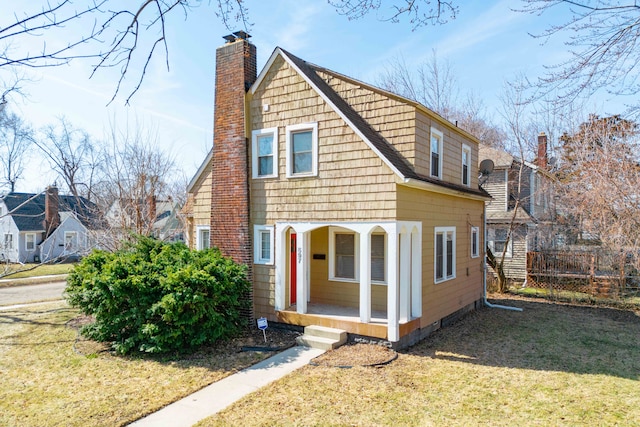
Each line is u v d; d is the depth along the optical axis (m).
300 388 7.16
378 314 10.67
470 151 14.33
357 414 6.22
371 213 9.46
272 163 11.09
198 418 6.08
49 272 26.30
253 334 10.44
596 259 16.64
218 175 11.74
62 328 11.18
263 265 11.08
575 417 6.22
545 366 8.52
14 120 19.78
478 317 13.16
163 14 3.67
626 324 12.41
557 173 21.00
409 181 8.98
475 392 7.11
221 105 11.81
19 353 9.09
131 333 9.38
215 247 11.20
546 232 19.64
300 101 10.58
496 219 19.84
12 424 5.88
